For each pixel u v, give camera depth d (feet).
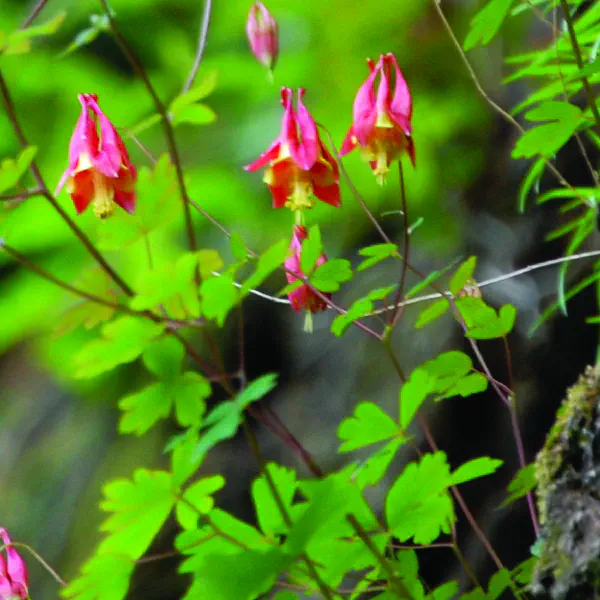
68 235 5.13
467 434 5.60
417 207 5.62
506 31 5.41
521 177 5.56
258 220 5.32
